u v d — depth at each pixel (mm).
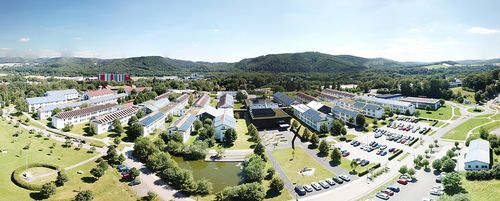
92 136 150000
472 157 111250
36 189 90188
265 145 143000
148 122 162250
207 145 133375
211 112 194375
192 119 172375
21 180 93250
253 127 157125
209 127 150375
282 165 118375
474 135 150375
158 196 92438
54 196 87812
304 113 188375
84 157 119812
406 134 159625
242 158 127562
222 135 151125
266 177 106875
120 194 92438
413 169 103500
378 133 156750
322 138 153875
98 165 104875
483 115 196000
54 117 163125
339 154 120812
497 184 92625
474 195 88250
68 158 117250
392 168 113562
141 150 122750
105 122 159500
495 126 164625
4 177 95188
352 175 108188
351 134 160125
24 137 137625
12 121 167125
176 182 99625
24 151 118938
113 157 117375
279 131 168375
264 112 187875
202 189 95062
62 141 137875
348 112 184875
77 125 169250
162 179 104688
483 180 96812
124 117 178000
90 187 94938
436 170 109500
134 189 96812
